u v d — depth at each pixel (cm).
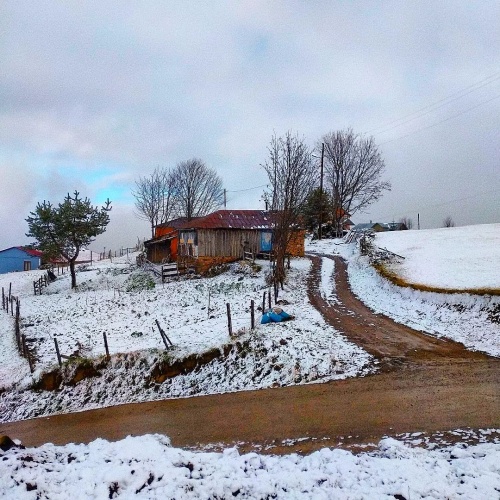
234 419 999
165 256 4003
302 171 2527
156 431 991
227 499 580
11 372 1469
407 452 722
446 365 1208
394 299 2088
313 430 885
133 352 1452
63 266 5288
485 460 669
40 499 545
